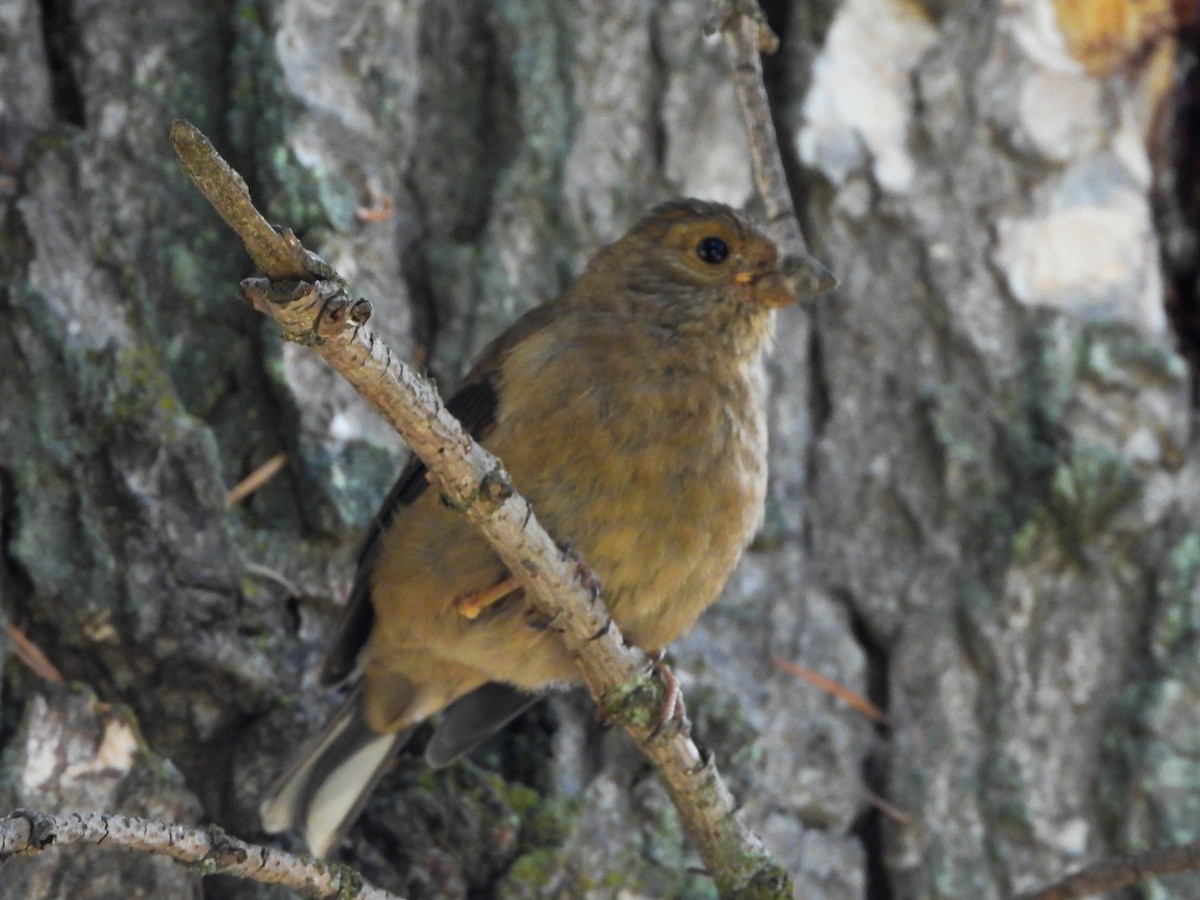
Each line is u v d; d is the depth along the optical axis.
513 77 10.58
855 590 10.54
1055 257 11.10
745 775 9.65
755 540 10.38
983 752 10.25
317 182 9.77
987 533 10.59
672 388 9.11
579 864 9.16
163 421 8.96
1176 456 10.78
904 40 11.38
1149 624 10.48
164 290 9.59
